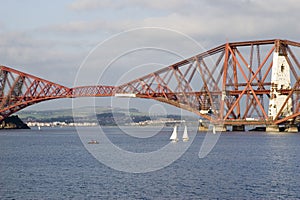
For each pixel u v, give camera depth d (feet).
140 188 212.43
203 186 217.77
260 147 433.89
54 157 345.92
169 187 214.69
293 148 419.95
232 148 425.28
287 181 230.48
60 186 216.95
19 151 410.11
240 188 213.25
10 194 201.36
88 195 198.29
